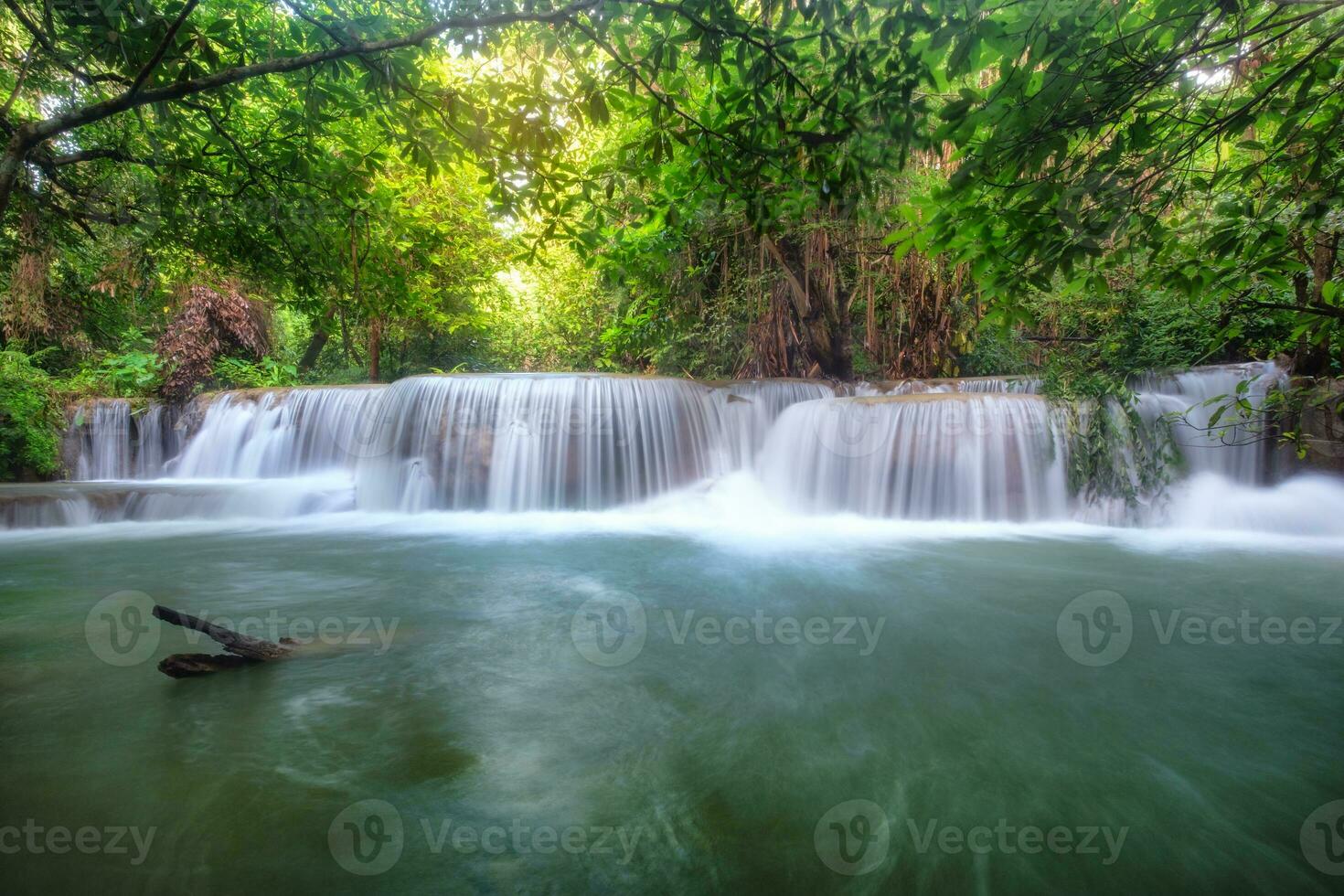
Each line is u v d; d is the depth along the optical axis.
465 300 18.17
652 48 2.40
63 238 4.73
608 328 16.03
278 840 1.74
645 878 1.64
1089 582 5.11
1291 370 8.18
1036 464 8.34
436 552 6.40
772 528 8.05
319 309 4.53
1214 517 7.65
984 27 1.99
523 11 2.56
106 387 13.39
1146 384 8.76
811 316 12.95
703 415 10.43
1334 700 2.81
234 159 3.64
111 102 2.47
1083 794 2.08
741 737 2.45
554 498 9.72
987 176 2.33
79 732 2.34
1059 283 9.65
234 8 4.04
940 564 5.84
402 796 1.98
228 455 11.82
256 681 2.89
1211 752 2.34
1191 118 2.29
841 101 2.30
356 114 3.14
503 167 2.81
